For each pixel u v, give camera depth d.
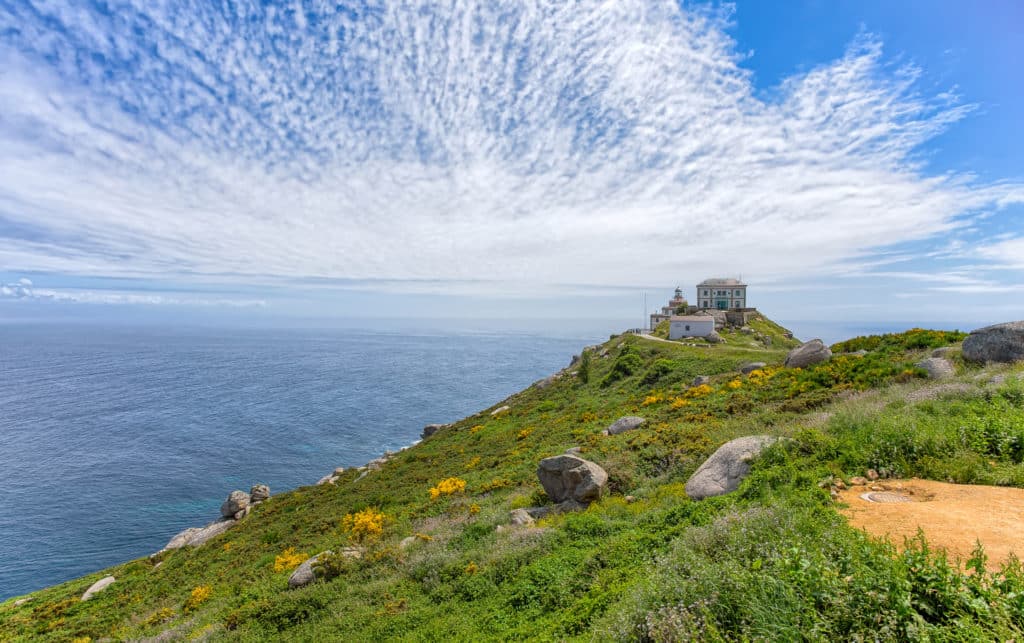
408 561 15.28
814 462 11.12
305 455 91.62
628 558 9.98
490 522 16.80
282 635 12.78
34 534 61.69
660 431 22.02
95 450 94.62
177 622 18.47
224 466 85.62
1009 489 8.63
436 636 10.10
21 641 23.22
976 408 12.59
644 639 5.95
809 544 6.56
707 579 6.06
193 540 40.34
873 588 4.99
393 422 116.88
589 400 50.00
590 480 16.80
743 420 20.58
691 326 79.88
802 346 32.41
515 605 10.37
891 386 19.66
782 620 5.03
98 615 24.61
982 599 4.54
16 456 91.38
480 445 41.50
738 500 10.34
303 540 26.83
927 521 7.52
